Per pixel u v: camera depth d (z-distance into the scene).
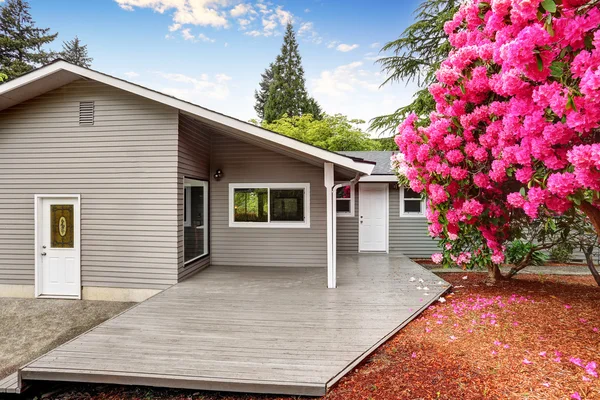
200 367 2.90
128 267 5.86
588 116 1.90
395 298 4.95
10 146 6.02
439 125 2.98
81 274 5.96
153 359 3.06
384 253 9.33
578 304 4.58
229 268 7.14
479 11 2.74
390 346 3.42
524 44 1.93
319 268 7.17
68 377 2.87
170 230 5.78
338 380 2.75
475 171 3.00
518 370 2.83
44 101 5.94
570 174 2.12
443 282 5.94
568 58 2.04
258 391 2.68
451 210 3.07
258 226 7.40
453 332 3.73
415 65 9.71
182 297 5.02
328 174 5.54
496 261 4.73
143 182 5.83
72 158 5.93
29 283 6.04
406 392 2.60
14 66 19.39
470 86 2.74
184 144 6.07
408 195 9.39
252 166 7.38
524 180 2.42
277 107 26.38
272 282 5.94
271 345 3.33
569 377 2.68
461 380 2.72
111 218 5.89
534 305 4.58
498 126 2.65
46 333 4.49
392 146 13.30
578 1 1.82
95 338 3.52
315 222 7.31
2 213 6.05
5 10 21.69
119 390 3.12
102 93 5.88
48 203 6.05
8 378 3.07
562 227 4.67
